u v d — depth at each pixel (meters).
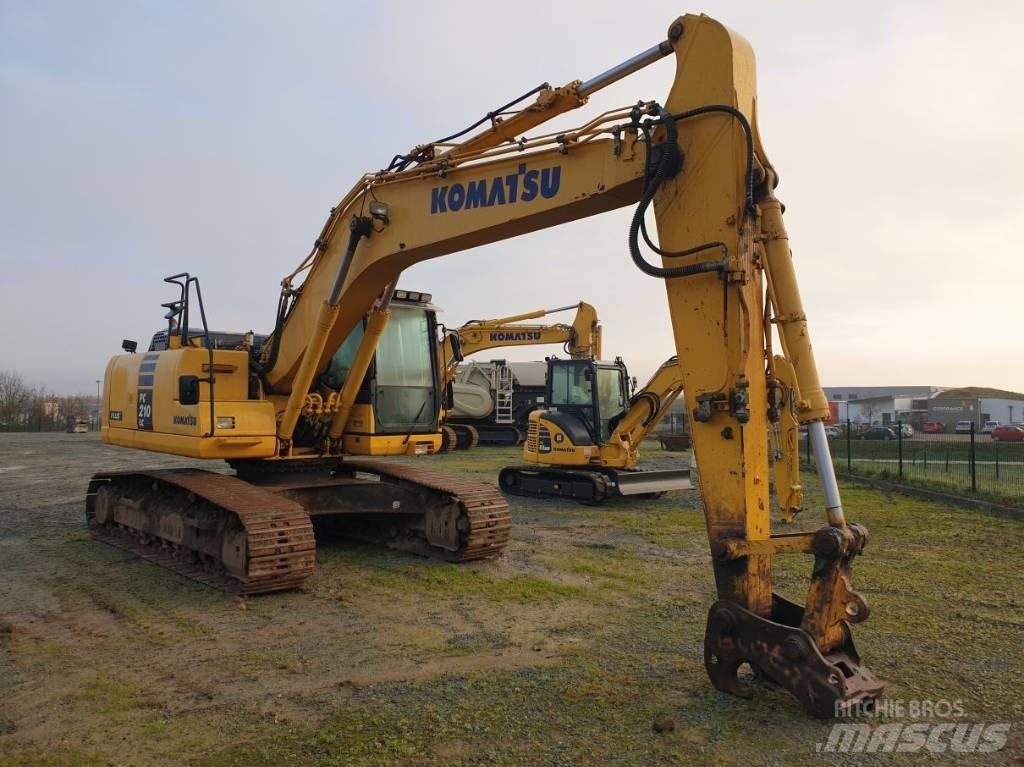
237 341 9.63
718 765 3.49
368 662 4.94
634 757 3.57
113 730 3.90
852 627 5.61
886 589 6.74
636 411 12.78
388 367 8.28
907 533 9.63
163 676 4.70
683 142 4.50
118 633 5.57
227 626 5.74
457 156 6.00
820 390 4.29
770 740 3.73
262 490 7.33
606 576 7.39
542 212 5.36
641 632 5.56
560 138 5.15
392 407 8.29
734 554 4.16
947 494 12.96
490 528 7.81
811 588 4.04
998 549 8.57
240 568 6.49
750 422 4.28
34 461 20.67
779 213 4.45
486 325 23.30
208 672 4.76
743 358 4.21
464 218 5.89
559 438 13.22
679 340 4.48
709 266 4.27
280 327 7.81
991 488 13.65
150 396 8.25
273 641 5.39
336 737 3.79
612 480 12.80
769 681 4.41
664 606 6.30
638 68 4.88
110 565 7.82
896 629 5.57
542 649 5.19
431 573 7.43
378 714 4.07
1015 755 3.60
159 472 8.29
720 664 4.27
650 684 4.48
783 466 8.48
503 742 3.73
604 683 4.51
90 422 43.72
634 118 4.72
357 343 8.16
